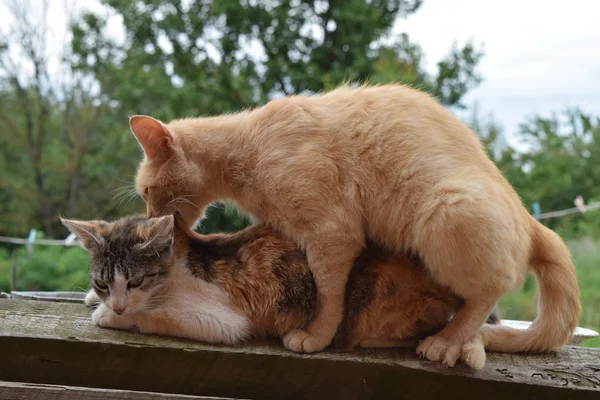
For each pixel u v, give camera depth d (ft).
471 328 2.73
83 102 13.19
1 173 13.23
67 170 12.92
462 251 2.68
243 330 2.80
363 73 9.06
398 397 2.65
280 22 10.18
